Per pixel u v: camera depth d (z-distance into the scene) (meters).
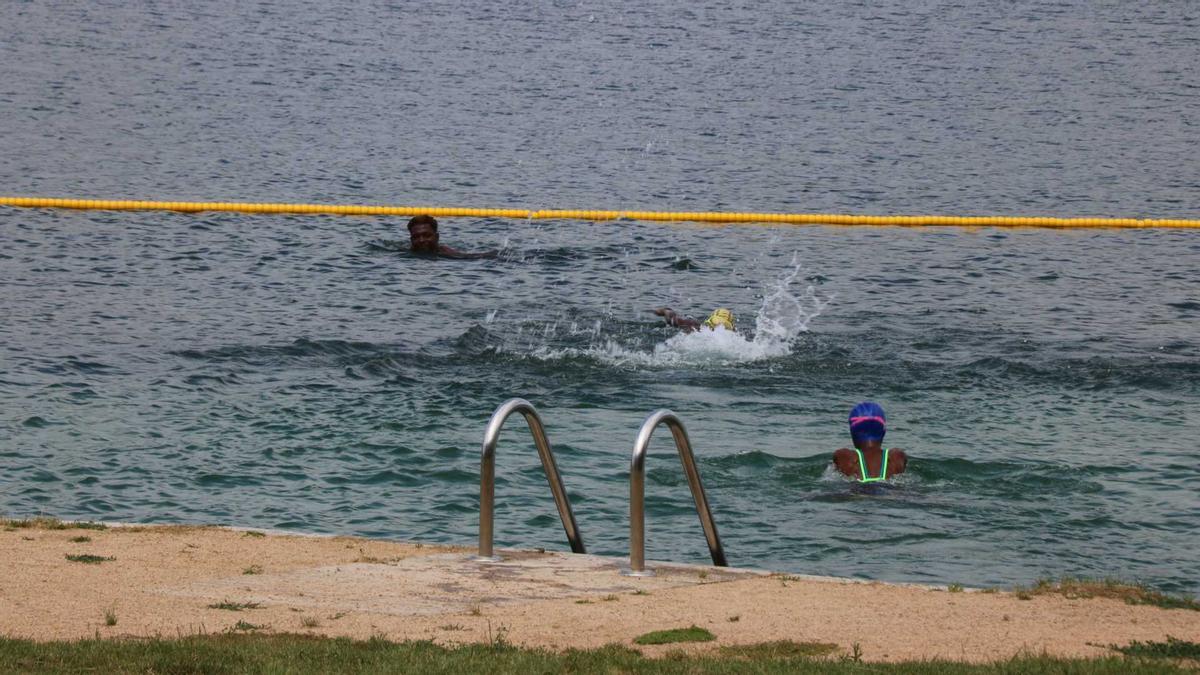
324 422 29.61
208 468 26.33
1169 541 23.06
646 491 25.41
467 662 13.45
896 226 58.62
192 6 128.50
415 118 84.06
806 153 76.25
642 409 31.41
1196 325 41.47
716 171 70.56
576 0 143.50
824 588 17.23
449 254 50.16
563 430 29.52
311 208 57.50
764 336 39.12
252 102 86.75
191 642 13.97
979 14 138.38
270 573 17.52
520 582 17.38
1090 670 13.27
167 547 18.73
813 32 126.12
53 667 13.05
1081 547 22.70
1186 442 29.12
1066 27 131.50
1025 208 62.88
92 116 78.94
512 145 76.56
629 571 18.11
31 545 18.52
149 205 56.47
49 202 55.75
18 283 43.03
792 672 13.21
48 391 31.17
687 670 13.32
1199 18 137.75
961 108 92.88
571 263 49.66
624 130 82.19
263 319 39.62
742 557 22.09
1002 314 42.69
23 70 92.94
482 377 33.88
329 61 104.50
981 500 25.17
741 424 30.28
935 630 15.23
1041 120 89.06
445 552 19.27
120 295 42.09
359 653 13.73
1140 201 65.06
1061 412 31.55
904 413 31.34
